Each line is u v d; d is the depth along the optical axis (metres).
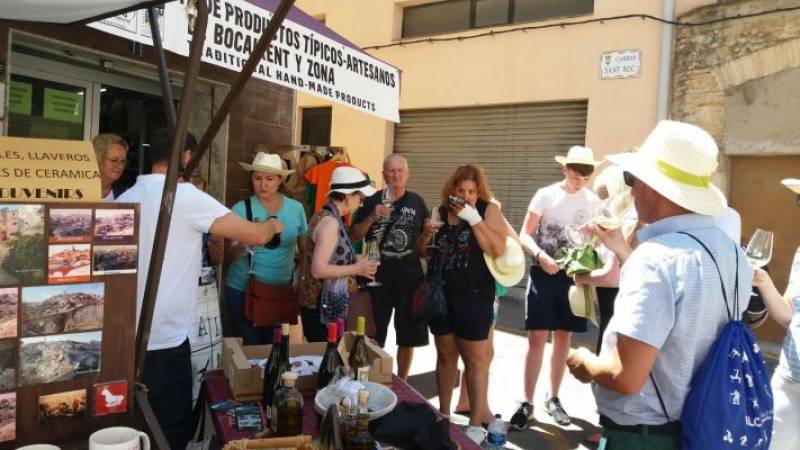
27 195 1.38
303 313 3.52
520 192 8.88
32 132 3.83
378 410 1.90
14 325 1.34
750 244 2.50
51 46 3.64
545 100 8.45
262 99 4.99
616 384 1.68
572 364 1.93
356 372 2.15
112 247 1.46
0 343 1.33
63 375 1.41
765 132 6.68
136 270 1.50
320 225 3.18
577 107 8.31
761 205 6.92
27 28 3.40
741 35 6.77
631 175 1.93
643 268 1.68
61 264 1.39
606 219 2.46
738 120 6.85
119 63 4.06
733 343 1.64
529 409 4.01
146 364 2.25
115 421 1.50
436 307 3.44
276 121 5.15
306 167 4.75
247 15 3.29
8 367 1.34
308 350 2.49
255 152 4.95
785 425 2.47
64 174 1.44
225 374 2.39
